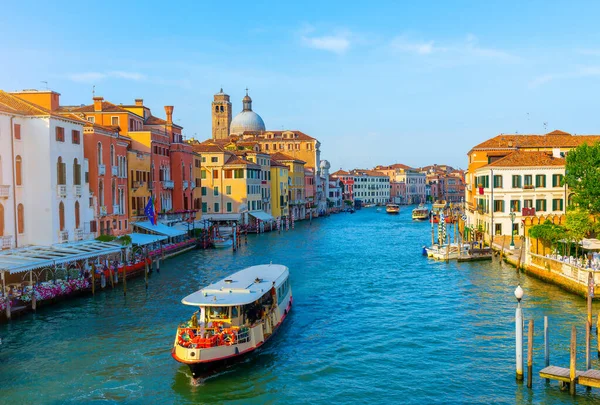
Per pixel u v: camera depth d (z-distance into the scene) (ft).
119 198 173.68
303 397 68.44
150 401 67.31
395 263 172.45
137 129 210.38
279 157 398.62
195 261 180.45
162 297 119.75
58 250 125.70
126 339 89.71
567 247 136.77
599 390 67.41
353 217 465.88
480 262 167.53
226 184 297.53
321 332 94.63
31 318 102.01
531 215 189.88
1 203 121.49
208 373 73.61
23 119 129.39
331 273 154.51
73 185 141.69
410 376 74.23
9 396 68.28
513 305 109.40
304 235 282.56
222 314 81.15
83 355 82.23
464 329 94.73
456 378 73.00
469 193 249.55
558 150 202.69
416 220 411.75
